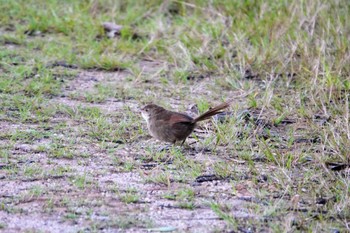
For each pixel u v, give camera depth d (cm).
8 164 1011
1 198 901
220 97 1336
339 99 1298
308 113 1234
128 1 1848
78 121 1206
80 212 867
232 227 834
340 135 1105
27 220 844
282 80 1404
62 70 1464
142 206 891
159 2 1836
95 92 1346
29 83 1368
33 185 942
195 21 1694
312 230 822
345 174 984
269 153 1044
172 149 1083
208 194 933
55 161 1032
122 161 1039
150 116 1103
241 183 966
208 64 1470
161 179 966
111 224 835
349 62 1402
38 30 1702
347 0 1619
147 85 1398
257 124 1207
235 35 1539
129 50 1573
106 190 935
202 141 1127
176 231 823
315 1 1595
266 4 1675
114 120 1213
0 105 1257
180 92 1359
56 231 814
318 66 1369
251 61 1455
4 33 1680
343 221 855
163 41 1596
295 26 1554
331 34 1492
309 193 927
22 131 1137
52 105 1266
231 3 1736
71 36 1680
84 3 1852
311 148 1095
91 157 1052
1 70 1439
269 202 901
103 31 1694
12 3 1831
